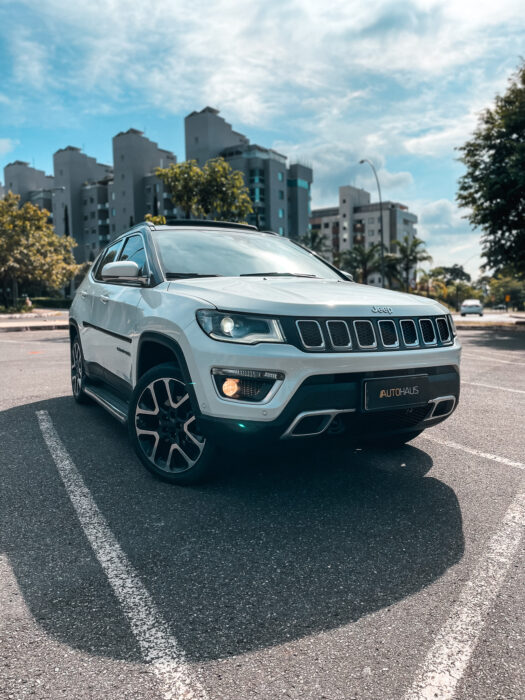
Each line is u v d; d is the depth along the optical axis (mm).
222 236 4312
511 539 2627
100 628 1938
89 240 79750
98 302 4621
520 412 5344
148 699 1606
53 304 48438
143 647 1838
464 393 6367
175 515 2879
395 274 54969
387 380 2957
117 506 2994
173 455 3359
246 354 2744
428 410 3230
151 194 73125
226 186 20172
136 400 3451
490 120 20000
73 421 4852
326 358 2783
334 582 2246
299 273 4043
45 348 11641
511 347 12586
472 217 20797
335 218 99688
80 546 2547
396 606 2076
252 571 2330
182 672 1719
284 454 3895
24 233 36562
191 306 3027
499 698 1610
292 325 2793
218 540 2607
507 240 20422
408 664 1755
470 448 4125
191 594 2158
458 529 2738
